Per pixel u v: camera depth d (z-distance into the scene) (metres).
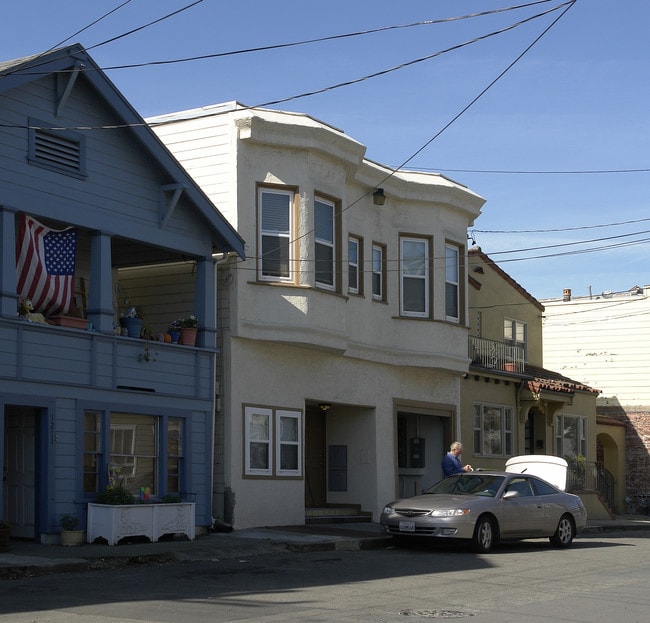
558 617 11.40
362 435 26.19
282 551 18.94
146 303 23.03
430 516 19.16
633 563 17.52
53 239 18.31
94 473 18.61
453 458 22.55
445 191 27.44
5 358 16.81
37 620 10.70
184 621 10.68
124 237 19.27
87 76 18.38
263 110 22.64
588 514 33.53
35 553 16.23
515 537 19.89
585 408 36.66
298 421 23.50
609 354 43.50
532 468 27.39
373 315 25.91
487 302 33.41
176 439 20.45
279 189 22.67
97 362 18.56
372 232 26.14
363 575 15.17
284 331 22.31
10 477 18.20
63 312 18.53
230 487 21.50
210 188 22.31
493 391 31.44
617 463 40.25
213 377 21.19
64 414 17.91
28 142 17.52
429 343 26.89
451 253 28.08
